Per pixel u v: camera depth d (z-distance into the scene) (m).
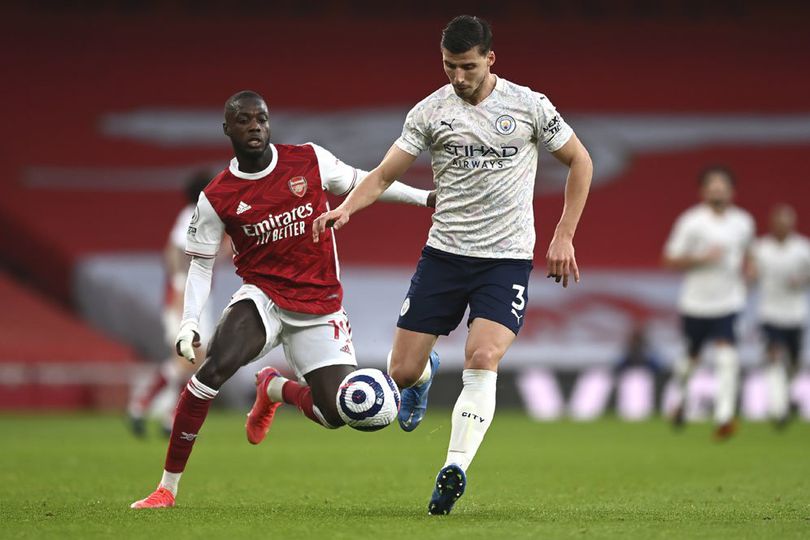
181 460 23.97
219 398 79.19
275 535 19.09
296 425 64.62
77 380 77.06
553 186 105.69
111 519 21.48
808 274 62.66
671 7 118.88
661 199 104.19
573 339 85.88
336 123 109.19
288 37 116.31
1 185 98.88
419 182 103.50
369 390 22.11
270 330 24.33
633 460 39.50
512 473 34.22
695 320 53.62
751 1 119.00
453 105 23.27
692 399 76.56
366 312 88.62
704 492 28.28
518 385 82.94
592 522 21.14
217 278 87.62
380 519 21.52
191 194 47.53
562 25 118.38
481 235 23.36
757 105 113.31
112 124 107.69
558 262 23.17
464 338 81.31
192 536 19.00
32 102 108.31
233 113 23.66
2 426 59.56
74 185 100.44
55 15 114.75
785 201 104.06
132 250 94.12
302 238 24.47
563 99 113.25
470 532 19.44
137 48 113.88
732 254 53.19
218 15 116.75
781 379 61.22
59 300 92.88
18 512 22.88
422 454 42.19
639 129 110.94
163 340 82.81
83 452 41.69
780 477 32.78
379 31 117.44
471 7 118.25
